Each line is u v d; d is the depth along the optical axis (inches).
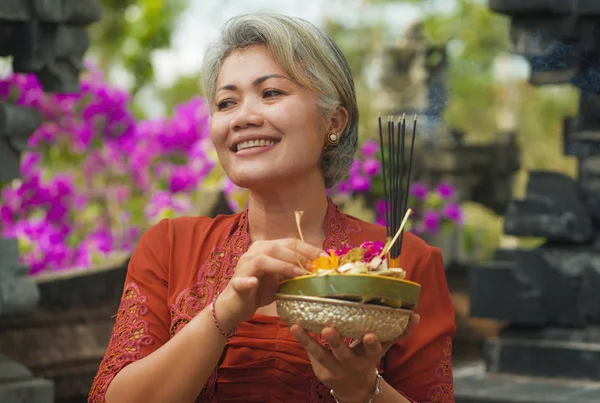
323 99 88.6
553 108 838.5
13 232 274.1
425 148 346.9
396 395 81.2
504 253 194.2
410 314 77.0
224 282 89.7
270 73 87.4
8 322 185.9
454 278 318.3
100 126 310.8
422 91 356.2
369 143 285.0
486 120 859.4
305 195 91.8
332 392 80.7
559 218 190.4
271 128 87.0
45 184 285.0
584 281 188.2
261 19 88.7
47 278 193.9
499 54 829.8
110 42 465.7
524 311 190.9
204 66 91.6
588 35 181.5
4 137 161.8
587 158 191.0
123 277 202.4
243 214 94.1
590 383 184.7
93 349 195.5
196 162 261.3
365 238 93.1
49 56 164.7
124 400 83.2
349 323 73.6
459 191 346.9
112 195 316.2
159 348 83.7
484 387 183.6
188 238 93.4
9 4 158.9
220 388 87.2
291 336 86.7
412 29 364.5
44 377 186.5
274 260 77.4
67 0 164.4
